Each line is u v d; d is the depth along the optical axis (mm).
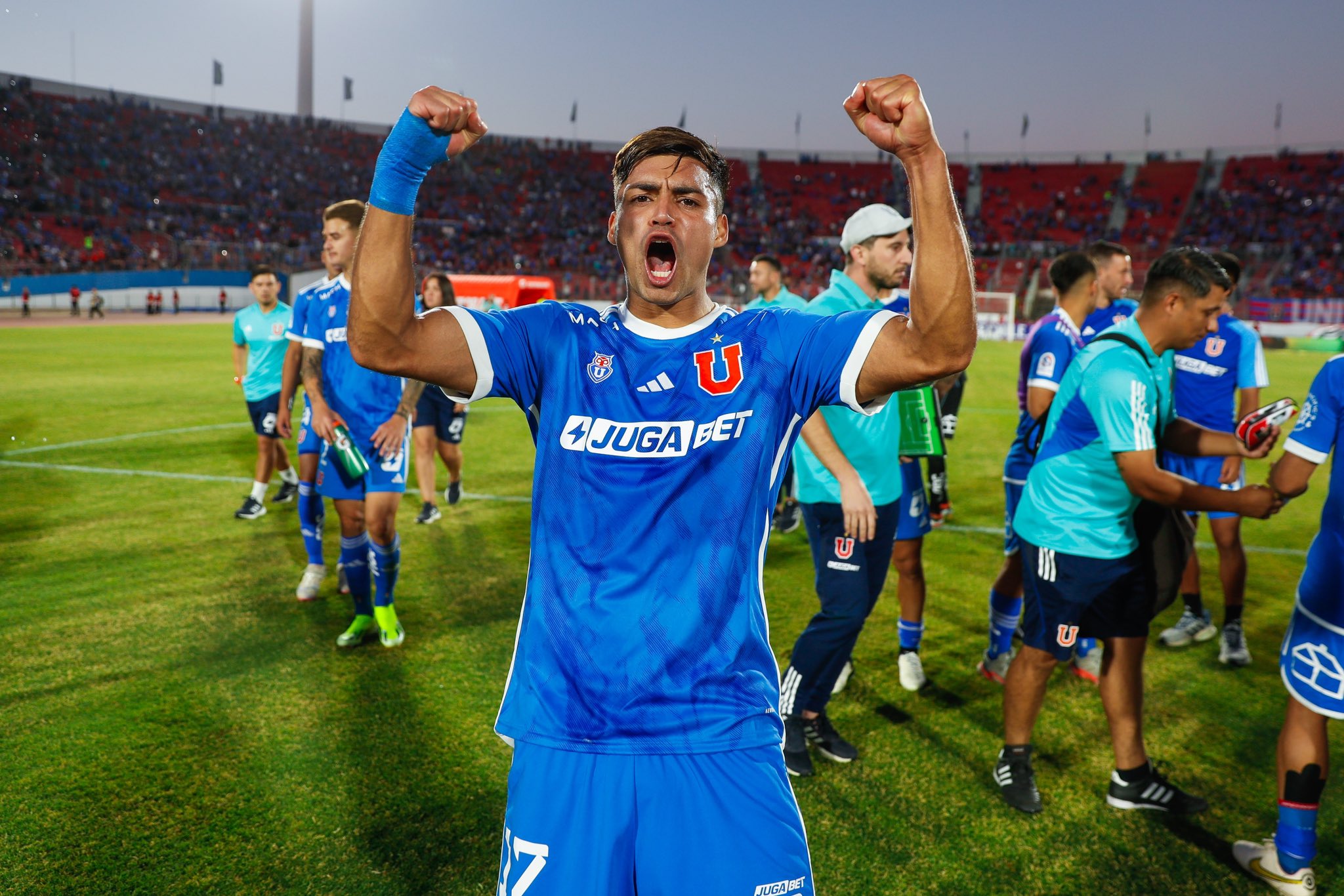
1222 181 51312
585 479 1366
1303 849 2381
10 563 5012
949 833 2643
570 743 1332
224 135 49844
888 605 4750
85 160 41156
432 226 46125
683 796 1311
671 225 1363
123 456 7992
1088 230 48969
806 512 3100
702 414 1365
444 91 1264
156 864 2385
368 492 3838
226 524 5926
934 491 6395
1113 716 2803
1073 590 2727
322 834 2531
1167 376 2824
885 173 58469
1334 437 2365
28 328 23797
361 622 3980
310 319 4035
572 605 1356
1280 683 3818
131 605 4395
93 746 3000
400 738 3092
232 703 3346
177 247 36531
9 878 2320
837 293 3355
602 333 1431
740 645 1371
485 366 1393
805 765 2951
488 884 2332
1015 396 14109
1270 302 33375
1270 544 6145
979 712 3467
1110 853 2566
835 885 2381
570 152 59562
